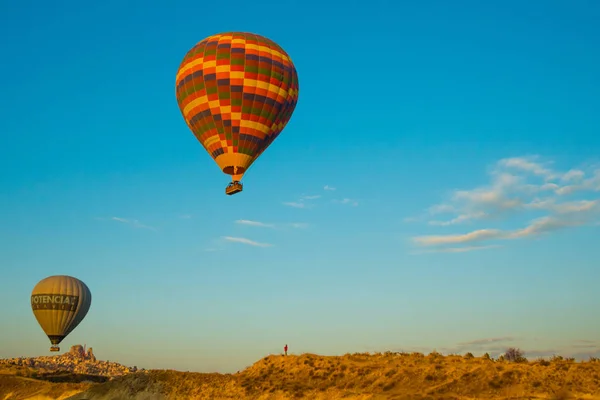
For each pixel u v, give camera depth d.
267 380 58.19
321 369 57.19
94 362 171.12
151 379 64.19
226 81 69.81
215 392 58.16
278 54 72.88
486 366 48.44
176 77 74.62
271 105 71.44
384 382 50.19
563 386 44.16
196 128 73.31
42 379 106.62
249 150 72.12
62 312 103.19
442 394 45.56
